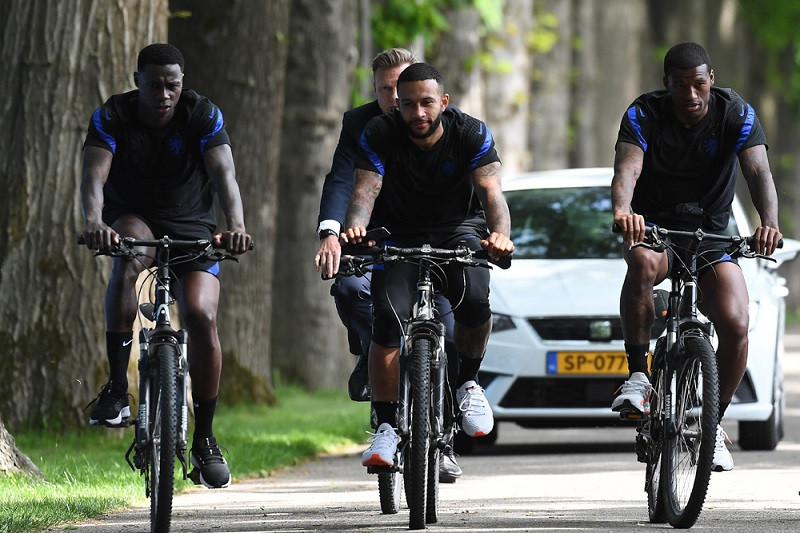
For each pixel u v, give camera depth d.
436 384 19.45
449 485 25.83
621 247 33.00
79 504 21.56
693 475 19.25
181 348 18.41
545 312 30.81
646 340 20.56
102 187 19.03
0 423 24.94
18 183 32.62
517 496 24.06
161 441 17.70
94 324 32.75
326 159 51.97
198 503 23.42
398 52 22.59
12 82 32.62
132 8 32.88
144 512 21.72
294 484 26.47
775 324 31.64
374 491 25.20
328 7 51.59
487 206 19.47
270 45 44.28
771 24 112.25
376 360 20.02
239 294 44.56
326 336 52.25
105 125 19.27
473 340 20.47
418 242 20.19
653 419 20.44
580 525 20.12
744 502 22.83
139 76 19.17
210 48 43.69
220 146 19.50
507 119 75.81
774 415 31.62
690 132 20.19
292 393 49.94
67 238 32.66
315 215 52.03
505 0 75.94
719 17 106.25
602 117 95.69
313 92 51.66
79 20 32.59
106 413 19.67
